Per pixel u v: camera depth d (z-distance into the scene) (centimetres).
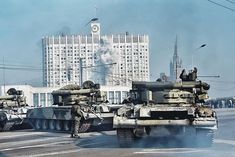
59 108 2656
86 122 2398
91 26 11319
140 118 1534
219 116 4003
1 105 3152
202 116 1509
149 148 1549
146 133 1584
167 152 1423
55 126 2772
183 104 1631
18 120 2916
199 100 1697
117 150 1512
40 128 2958
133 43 11344
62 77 11275
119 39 11306
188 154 1366
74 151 1539
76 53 11369
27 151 1595
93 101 2712
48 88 9212
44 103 9194
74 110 2147
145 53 11412
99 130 2611
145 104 1662
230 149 1483
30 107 3117
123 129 1563
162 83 1686
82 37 11338
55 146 1738
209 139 1534
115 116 1552
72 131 2153
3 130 2891
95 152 1480
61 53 11381
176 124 1508
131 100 1764
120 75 11231
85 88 2744
